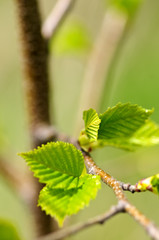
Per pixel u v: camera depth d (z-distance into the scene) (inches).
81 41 24.2
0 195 34.5
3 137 25.0
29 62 17.1
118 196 12.1
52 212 12.5
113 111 13.4
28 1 16.4
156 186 12.4
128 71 28.7
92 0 31.3
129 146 14.0
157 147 23.1
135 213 11.7
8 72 35.9
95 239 30.6
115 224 30.7
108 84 24.4
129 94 27.4
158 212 29.5
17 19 16.7
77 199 12.5
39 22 16.8
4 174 22.4
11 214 34.0
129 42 30.8
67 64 34.4
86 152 13.2
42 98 17.5
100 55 24.5
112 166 23.1
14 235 16.3
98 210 30.5
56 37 23.8
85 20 31.5
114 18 24.5
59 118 33.9
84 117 13.2
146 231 11.4
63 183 12.7
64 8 17.8
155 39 31.1
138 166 23.1
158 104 26.2
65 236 13.7
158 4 31.7
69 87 34.4
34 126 17.4
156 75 28.0
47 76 17.4
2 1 37.6
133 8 22.9
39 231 21.2
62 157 12.8
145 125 14.2
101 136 13.6
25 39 16.9
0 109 34.4
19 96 35.3
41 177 12.8
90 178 12.6
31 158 12.8
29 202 21.0
